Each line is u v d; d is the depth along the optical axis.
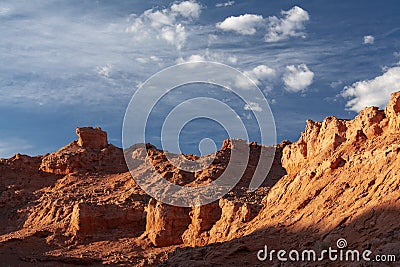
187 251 38.25
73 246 59.69
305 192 40.56
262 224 41.12
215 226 51.34
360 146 40.75
